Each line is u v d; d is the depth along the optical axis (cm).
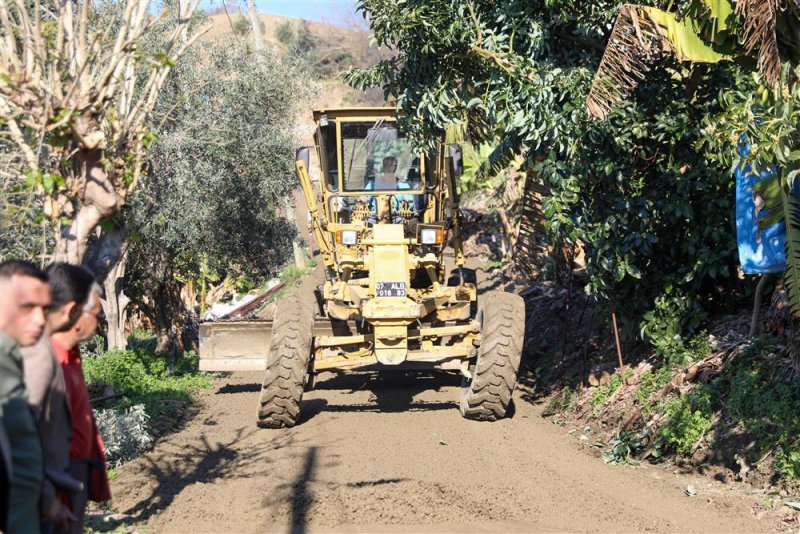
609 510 645
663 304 936
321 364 948
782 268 816
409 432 916
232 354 1138
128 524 633
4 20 535
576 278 1392
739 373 799
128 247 1264
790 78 684
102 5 707
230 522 632
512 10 911
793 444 684
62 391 405
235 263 1667
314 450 845
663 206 902
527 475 742
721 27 697
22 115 542
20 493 330
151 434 949
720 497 673
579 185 929
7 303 352
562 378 1147
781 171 690
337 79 4362
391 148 1078
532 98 888
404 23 921
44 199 557
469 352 955
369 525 618
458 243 1105
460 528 608
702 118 900
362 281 990
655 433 834
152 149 1215
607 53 768
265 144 1422
